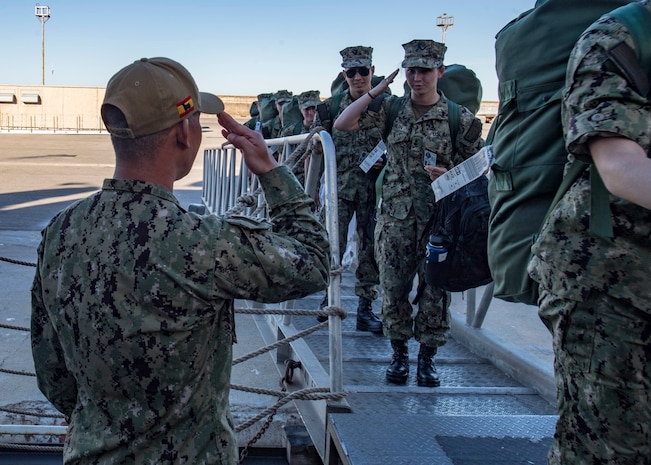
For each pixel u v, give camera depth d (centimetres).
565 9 186
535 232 190
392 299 343
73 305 140
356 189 441
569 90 145
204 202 1041
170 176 146
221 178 838
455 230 305
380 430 247
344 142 443
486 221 299
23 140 2992
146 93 139
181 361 138
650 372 147
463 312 554
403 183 344
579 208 153
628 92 135
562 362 159
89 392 141
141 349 135
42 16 5144
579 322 152
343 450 233
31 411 371
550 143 187
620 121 132
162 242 137
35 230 953
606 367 148
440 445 238
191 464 139
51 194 1370
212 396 144
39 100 4009
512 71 198
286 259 145
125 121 139
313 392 260
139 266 136
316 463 341
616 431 149
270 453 362
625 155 130
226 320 148
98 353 137
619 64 137
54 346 154
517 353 368
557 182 185
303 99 633
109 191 144
